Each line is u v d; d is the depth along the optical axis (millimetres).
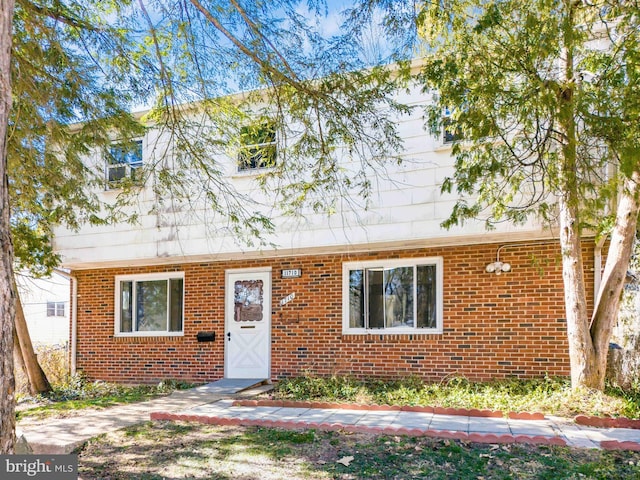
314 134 6746
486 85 5742
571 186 5934
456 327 9641
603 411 6691
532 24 5363
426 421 6547
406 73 6180
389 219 9109
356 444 5676
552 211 7289
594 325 7465
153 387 11211
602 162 6051
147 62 6398
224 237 10289
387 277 10336
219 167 10062
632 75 5621
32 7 5688
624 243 7207
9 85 3160
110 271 12719
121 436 6410
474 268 9602
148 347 12117
